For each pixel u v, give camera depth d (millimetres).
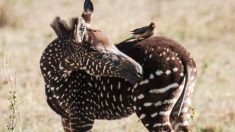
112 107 29828
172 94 28156
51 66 30891
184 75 28234
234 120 40531
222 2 70625
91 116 30594
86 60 29047
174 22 62969
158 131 28359
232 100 44344
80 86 30500
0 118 38906
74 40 29141
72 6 73812
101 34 29016
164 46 28469
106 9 71750
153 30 28969
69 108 30953
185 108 29141
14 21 65875
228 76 49812
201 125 38688
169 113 28406
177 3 71875
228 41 59312
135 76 27719
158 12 67312
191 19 63906
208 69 50688
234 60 53906
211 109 42500
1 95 45000
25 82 48062
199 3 71250
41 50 56812
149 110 28250
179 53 28375
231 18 63844
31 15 69938
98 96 30047
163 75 27938
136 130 36906
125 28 61312
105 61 28359
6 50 56375
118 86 29203
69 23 29922
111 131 38406
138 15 68125
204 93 45844
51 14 70438
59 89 30938
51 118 41188
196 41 59281
